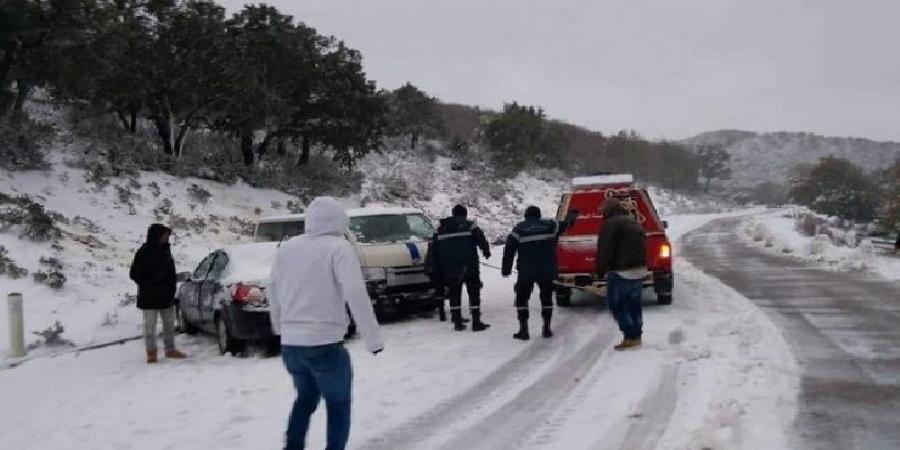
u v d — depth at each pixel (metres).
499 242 27.19
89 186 19.55
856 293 13.16
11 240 14.60
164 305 9.70
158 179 22.14
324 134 27.41
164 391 8.00
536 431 6.02
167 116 24.00
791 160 169.38
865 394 6.61
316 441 5.96
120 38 19.61
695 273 17.92
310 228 5.02
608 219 9.05
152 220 19.36
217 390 7.91
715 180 103.56
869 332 9.44
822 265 18.75
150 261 9.61
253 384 8.09
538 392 7.24
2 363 9.50
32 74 18.44
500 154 45.84
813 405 6.29
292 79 26.06
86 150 21.30
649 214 12.41
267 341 9.98
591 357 8.67
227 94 23.86
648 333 9.89
